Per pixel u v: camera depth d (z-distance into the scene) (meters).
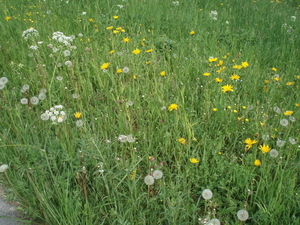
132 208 2.11
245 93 3.55
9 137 2.75
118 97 3.29
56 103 3.38
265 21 6.62
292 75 4.17
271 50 5.09
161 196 2.18
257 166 2.55
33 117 3.06
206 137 2.83
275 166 2.50
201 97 3.50
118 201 2.13
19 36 4.82
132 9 6.25
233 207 2.18
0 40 4.57
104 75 3.84
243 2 8.27
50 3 6.40
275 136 2.84
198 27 5.68
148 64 4.18
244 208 1.98
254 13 7.25
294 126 2.96
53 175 2.23
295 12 8.31
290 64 4.32
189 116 3.14
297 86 3.74
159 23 5.79
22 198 2.20
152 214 2.14
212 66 4.19
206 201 2.14
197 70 4.01
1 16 5.61
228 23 6.06
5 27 5.09
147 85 3.59
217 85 3.64
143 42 4.95
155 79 3.52
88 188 2.30
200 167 2.50
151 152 2.73
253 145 2.72
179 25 5.76
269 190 2.28
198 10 7.00
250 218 2.14
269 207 2.16
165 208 2.05
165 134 2.79
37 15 5.85
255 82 3.73
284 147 2.74
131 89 3.56
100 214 2.16
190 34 5.42
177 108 3.13
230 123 3.05
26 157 2.54
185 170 2.52
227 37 5.48
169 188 2.33
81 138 2.65
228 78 3.88
